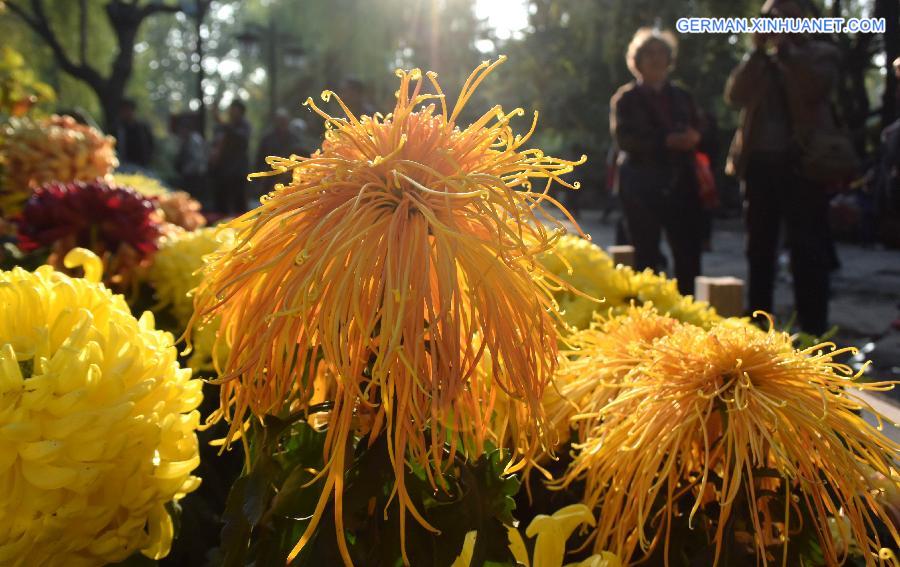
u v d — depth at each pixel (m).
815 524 0.76
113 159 3.18
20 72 4.33
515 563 0.70
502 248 0.62
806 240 4.66
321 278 0.61
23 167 2.92
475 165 0.68
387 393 0.63
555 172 0.69
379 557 0.67
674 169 4.88
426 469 0.62
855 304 6.53
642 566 0.81
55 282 0.85
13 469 0.68
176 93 58.25
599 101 18.97
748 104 4.66
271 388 0.65
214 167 14.08
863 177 10.88
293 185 0.67
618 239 8.51
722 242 12.95
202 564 1.05
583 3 17.55
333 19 28.55
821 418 0.76
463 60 22.28
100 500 0.71
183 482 0.81
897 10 7.26
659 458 0.76
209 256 0.71
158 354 0.76
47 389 0.67
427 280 0.62
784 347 0.85
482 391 0.70
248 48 19.09
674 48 4.94
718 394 0.78
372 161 0.66
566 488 0.96
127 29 21.38
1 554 0.66
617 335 0.95
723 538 0.75
